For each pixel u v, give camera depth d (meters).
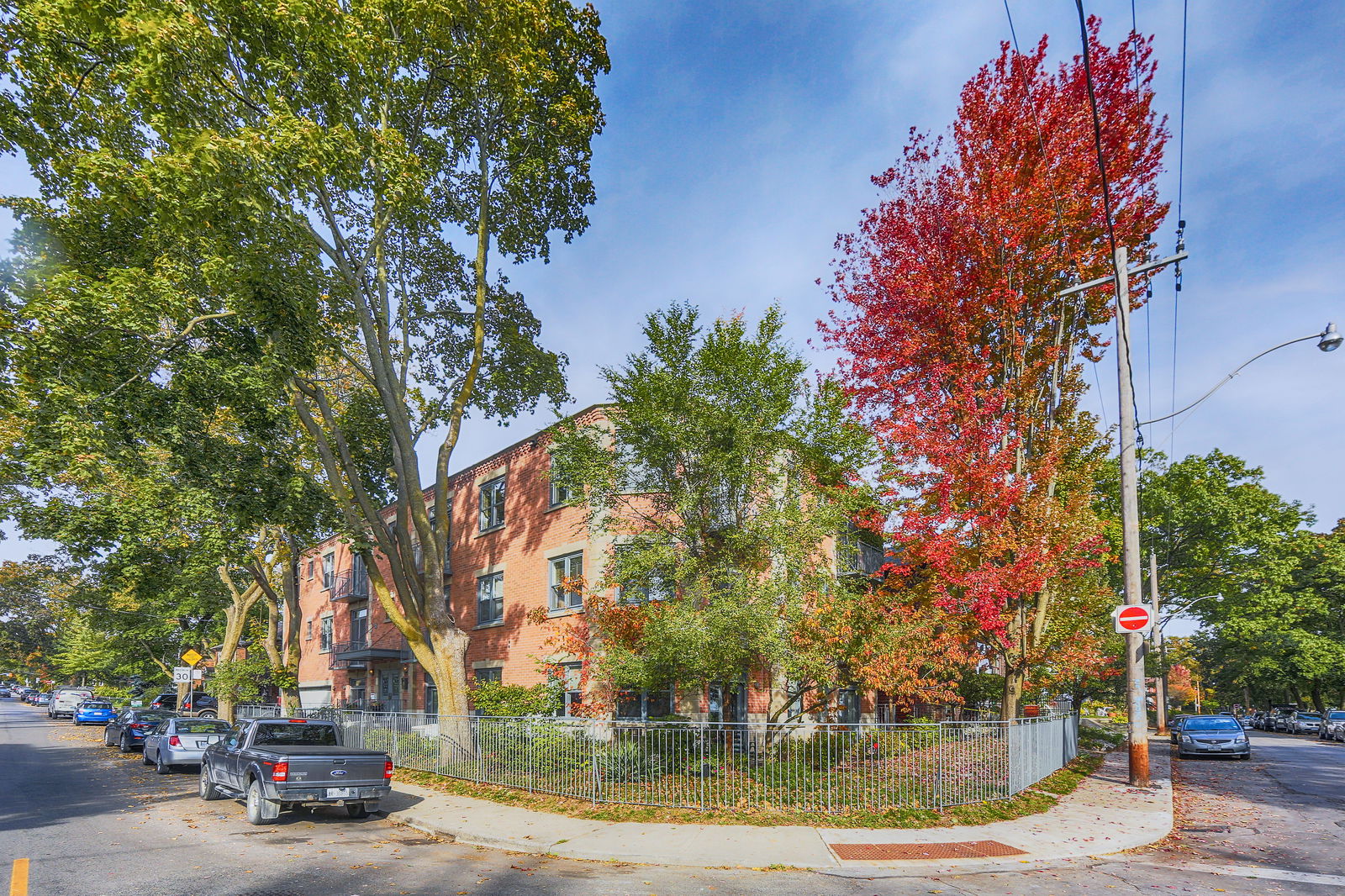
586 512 17.52
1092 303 17.34
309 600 40.91
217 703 33.75
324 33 14.06
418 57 17.09
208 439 16.03
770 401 13.64
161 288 14.59
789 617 12.36
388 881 8.20
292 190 15.05
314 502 17.64
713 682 14.36
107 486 18.16
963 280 16.58
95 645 50.94
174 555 19.81
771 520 13.07
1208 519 38.97
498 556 25.00
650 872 8.83
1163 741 32.97
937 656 14.88
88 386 14.16
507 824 11.30
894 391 17.11
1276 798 15.24
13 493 17.97
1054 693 24.56
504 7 16.41
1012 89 16.31
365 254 18.66
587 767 13.34
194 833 10.90
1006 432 16.20
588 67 20.23
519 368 22.22
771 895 7.81
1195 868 9.16
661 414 13.59
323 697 37.38
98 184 13.37
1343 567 47.59
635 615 13.79
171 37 12.62
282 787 11.35
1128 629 15.43
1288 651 50.22
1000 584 14.57
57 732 37.84
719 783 12.86
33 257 15.18
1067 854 9.61
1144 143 15.95
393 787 15.52
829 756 12.39
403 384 19.27
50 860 8.98
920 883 8.38
